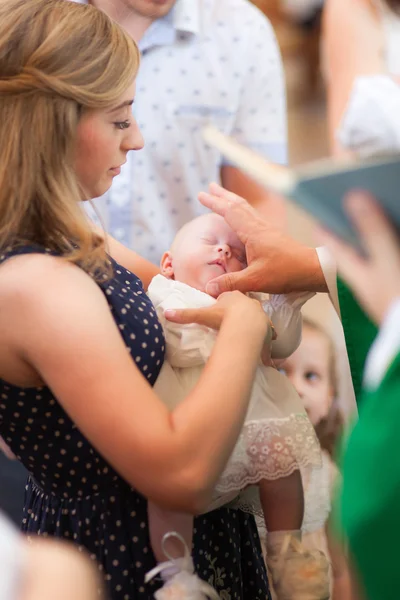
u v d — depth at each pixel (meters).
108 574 1.18
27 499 1.32
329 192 0.73
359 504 0.81
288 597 1.19
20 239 1.12
